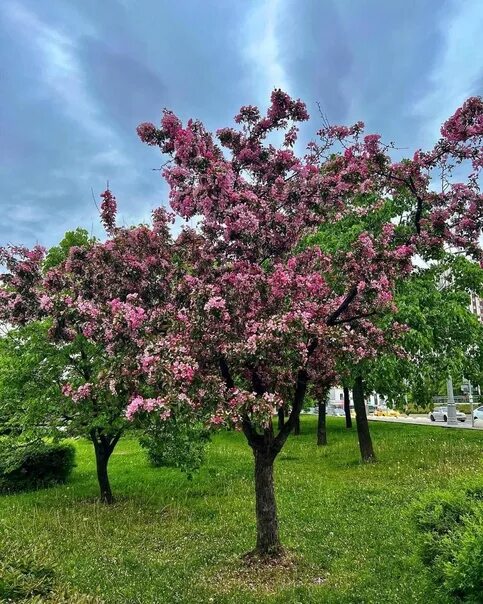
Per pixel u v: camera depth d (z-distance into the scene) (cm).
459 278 1479
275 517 664
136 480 1329
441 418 3356
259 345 545
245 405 529
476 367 1447
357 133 699
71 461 1416
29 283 711
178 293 615
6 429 1215
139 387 547
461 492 480
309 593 529
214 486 1179
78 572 616
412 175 683
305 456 1578
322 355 649
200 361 587
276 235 664
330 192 659
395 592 499
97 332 622
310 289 630
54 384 1028
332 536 715
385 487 1013
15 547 473
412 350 1295
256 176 709
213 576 603
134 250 692
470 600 365
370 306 657
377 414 4641
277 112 702
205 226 634
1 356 1069
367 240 633
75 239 1027
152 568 632
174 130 646
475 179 674
